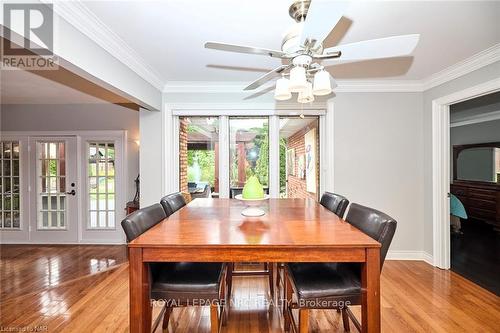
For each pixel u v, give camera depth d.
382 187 3.41
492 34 2.10
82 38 1.86
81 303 2.33
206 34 2.11
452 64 2.74
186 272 1.62
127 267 3.15
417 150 3.39
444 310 2.19
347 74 3.04
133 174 4.17
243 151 3.63
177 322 2.07
